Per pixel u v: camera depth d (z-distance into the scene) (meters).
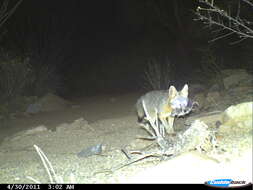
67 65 23.17
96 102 15.30
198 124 5.46
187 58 18.25
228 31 14.16
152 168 5.13
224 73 11.87
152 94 8.46
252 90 10.03
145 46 23.45
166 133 7.92
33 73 16.19
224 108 9.03
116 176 5.26
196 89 12.18
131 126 9.64
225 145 5.68
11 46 17.81
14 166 7.08
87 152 7.41
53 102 14.60
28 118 12.68
